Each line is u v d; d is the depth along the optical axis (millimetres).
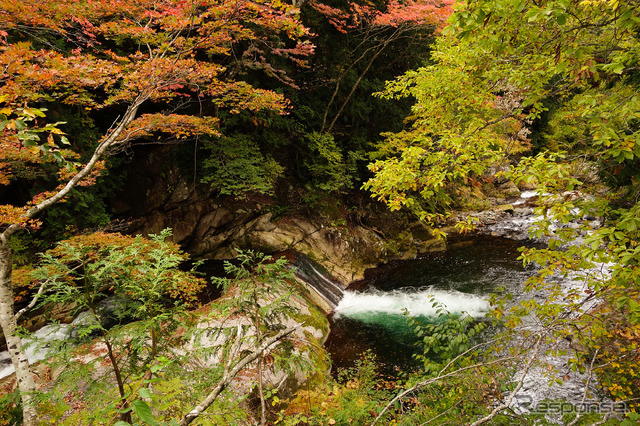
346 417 3660
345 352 8008
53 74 3336
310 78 14500
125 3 4652
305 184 13906
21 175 7031
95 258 3881
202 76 4801
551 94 3830
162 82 4543
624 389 3289
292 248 12148
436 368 3357
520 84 3508
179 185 11961
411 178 3787
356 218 15172
